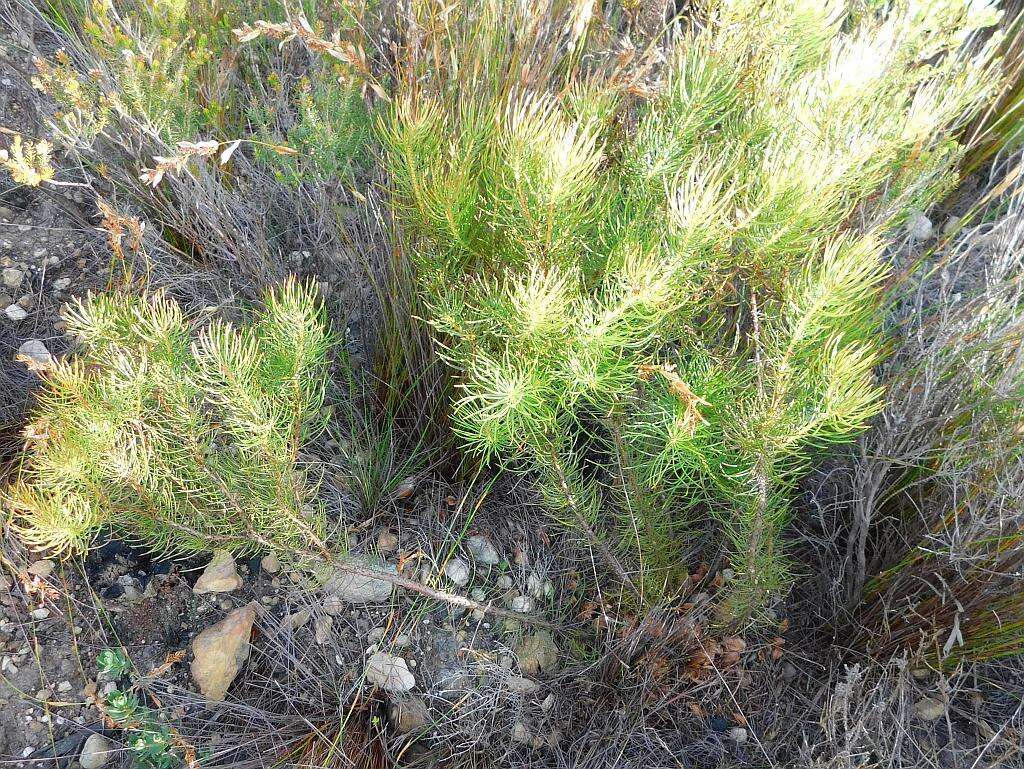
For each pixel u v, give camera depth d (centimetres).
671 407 57
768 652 80
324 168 73
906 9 63
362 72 66
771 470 58
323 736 69
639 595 76
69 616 69
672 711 77
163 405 55
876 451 76
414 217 61
